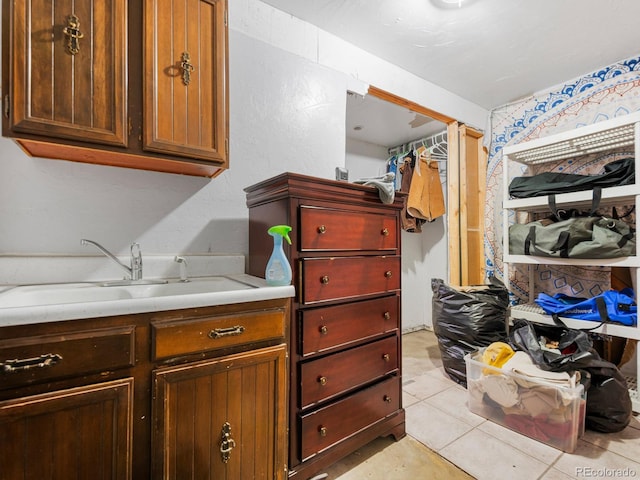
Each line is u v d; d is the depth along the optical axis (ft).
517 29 5.82
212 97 3.88
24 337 2.24
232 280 4.31
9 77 2.84
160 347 2.73
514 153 7.38
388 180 4.70
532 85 7.97
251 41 5.14
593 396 4.81
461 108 8.57
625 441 4.66
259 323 3.29
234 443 3.10
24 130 2.87
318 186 4.03
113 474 2.52
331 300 4.10
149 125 3.46
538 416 4.70
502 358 5.38
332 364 4.11
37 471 2.26
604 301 5.81
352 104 8.30
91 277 3.88
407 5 5.24
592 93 7.28
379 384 4.67
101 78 3.21
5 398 2.18
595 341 6.48
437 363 7.95
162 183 4.43
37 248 3.70
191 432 2.87
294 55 5.58
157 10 3.52
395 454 4.50
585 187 6.26
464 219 8.63
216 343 3.02
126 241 4.18
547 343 5.85
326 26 5.82
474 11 5.35
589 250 5.86
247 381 3.20
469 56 6.69
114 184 4.11
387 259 4.80
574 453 4.41
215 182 4.83
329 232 4.11
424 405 5.81
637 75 6.64
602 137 6.29
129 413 2.59
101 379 2.51
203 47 3.82
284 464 3.44
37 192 3.70
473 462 4.29
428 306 11.14
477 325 6.31
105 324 2.53
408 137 10.75
